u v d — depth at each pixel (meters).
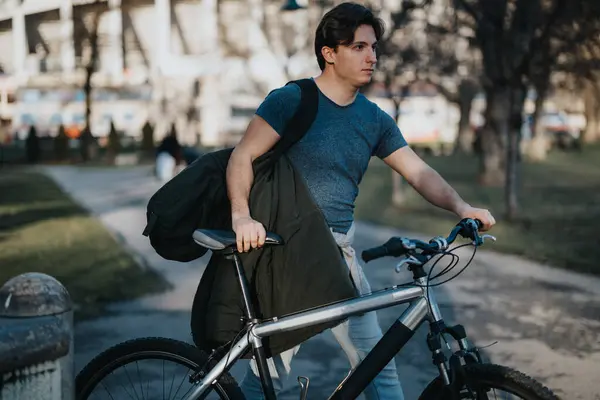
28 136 33.06
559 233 10.73
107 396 2.97
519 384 2.38
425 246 2.56
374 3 14.31
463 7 13.03
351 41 2.70
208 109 54.22
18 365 2.25
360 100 2.85
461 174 23.31
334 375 4.54
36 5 53.97
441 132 55.59
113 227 11.70
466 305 6.39
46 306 2.37
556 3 10.98
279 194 2.71
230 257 2.70
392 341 2.61
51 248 9.49
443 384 2.52
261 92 50.56
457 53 15.50
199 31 58.16
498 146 18.91
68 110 51.25
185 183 2.71
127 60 57.72
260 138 2.71
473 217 2.77
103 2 35.94
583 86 13.27
